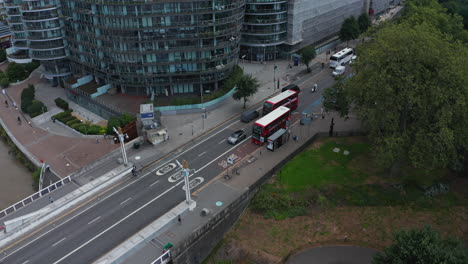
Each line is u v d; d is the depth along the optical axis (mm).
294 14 115500
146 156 74625
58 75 111125
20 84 117812
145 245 53438
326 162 71750
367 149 75000
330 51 130875
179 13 85625
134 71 93250
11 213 60531
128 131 79250
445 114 55062
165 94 98312
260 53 121188
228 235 60031
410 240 44344
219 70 95438
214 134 82125
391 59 58531
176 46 90062
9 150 85312
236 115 90438
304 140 77875
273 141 72938
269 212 62281
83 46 99500
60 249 53500
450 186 65438
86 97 98688
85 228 57188
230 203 59250
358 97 66312
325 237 58281
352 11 145875
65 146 81250
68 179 68000
